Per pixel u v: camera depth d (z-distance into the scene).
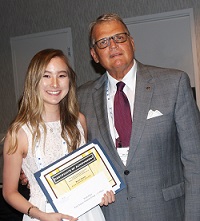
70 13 5.29
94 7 5.12
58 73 2.00
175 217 2.09
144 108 2.05
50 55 2.00
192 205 2.00
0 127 5.99
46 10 5.46
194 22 4.61
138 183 2.04
